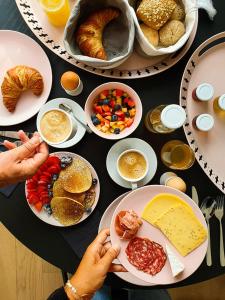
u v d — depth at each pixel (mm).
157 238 641
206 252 693
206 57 707
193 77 707
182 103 698
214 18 714
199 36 715
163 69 698
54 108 689
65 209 683
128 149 697
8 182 596
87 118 663
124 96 689
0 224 1044
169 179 672
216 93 711
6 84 689
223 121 708
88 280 590
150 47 643
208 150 702
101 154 704
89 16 683
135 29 647
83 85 708
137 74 700
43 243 691
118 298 762
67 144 691
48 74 706
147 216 639
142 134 710
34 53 710
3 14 714
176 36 681
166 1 661
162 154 702
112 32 715
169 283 630
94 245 609
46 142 673
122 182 689
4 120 711
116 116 680
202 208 700
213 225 703
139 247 633
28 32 713
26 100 714
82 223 695
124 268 637
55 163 683
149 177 691
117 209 636
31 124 716
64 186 684
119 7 669
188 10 667
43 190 684
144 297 835
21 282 1054
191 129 702
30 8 705
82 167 688
